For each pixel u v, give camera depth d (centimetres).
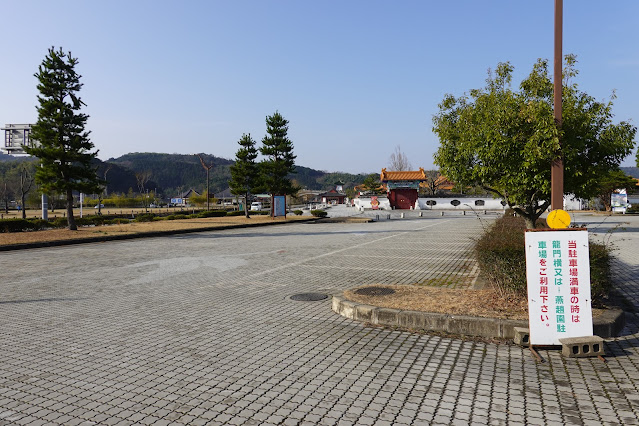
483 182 834
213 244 1731
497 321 538
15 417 354
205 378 429
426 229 2489
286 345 527
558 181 644
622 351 487
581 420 338
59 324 625
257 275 1019
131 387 410
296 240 1883
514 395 383
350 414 354
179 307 721
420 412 355
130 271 1081
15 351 512
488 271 718
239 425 338
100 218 2997
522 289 636
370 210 5419
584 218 3247
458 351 497
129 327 608
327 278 977
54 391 403
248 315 669
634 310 666
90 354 500
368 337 554
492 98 826
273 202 3566
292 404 372
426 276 989
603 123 773
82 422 345
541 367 446
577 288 488
